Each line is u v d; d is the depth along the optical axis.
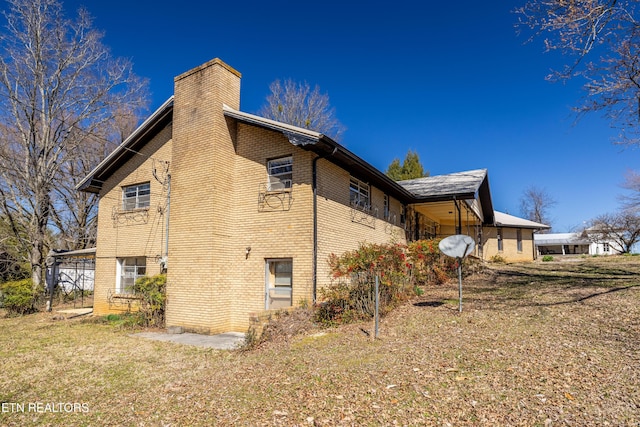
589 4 7.07
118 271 14.92
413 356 6.36
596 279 13.72
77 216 26.36
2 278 22.88
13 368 7.43
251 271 11.59
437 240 15.43
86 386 6.29
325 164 11.75
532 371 5.38
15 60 20.17
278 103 33.31
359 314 9.57
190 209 11.84
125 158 15.15
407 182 22.61
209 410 4.92
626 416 4.05
